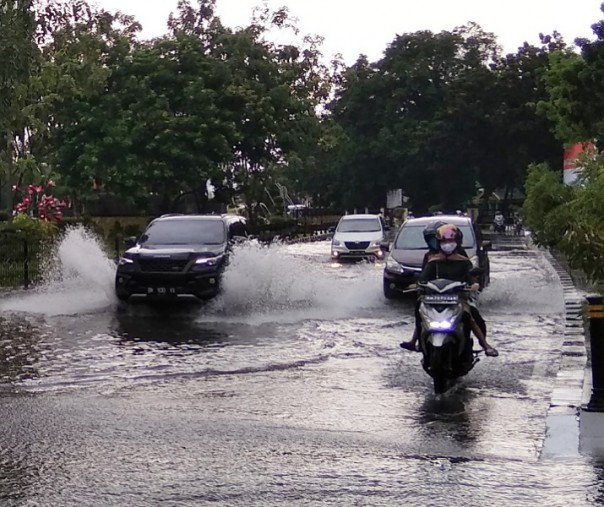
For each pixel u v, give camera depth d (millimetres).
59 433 8398
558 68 40938
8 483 6855
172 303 18984
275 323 16328
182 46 41750
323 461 7469
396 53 81250
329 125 49344
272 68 43906
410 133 77625
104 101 40281
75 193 44406
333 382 10930
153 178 39906
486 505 6340
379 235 35844
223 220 19891
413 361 12398
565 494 6590
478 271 11047
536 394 10234
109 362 12312
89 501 6422
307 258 37250
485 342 10867
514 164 68250
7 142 32188
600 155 16719
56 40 39719
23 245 25422
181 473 7102
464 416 9156
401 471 7180
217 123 40125
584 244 12656
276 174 47344
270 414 9219
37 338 14578
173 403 9719
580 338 14141
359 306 18719
